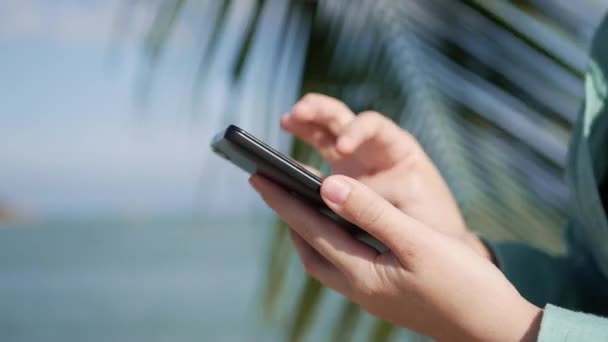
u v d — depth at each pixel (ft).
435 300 2.43
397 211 2.43
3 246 238.48
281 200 2.75
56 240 254.47
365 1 5.48
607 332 2.19
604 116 3.01
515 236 5.27
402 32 5.46
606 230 2.86
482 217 5.22
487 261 2.49
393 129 3.42
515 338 2.37
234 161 2.98
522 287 3.24
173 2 5.38
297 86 5.41
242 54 5.38
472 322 2.41
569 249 3.52
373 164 3.51
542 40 5.22
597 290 3.32
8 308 91.35
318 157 5.43
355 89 5.41
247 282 121.49
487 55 5.35
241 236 246.68
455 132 5.38
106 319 83.10
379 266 2.52
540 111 5.32
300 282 5.61
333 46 5.42
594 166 3.09
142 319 82.58
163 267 156.97
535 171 5.38
